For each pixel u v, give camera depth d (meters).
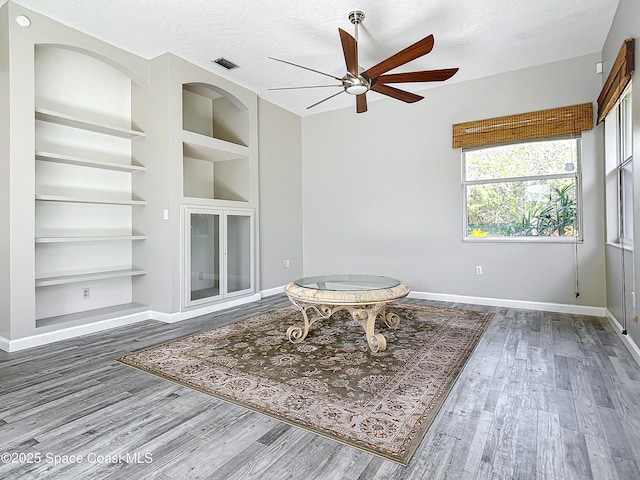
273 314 4.23
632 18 2.70
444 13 3.20
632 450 1.62
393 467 1.53
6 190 3.01
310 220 6.11
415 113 5.09
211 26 3.40
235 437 1.76
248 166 4.96
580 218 4.11
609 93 3.28
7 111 2.99
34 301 3.14
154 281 4.05
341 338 3.29
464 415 1.94
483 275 4.67
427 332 3.45
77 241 3.80
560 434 1.76
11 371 2.57
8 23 2.97
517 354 2.85
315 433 1.79
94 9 3.11
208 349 3.02
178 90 3.99
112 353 2.94
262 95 5.22
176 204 3.96
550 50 3.90
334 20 3.29
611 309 3.72
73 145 3.75
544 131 4.19
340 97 5.33
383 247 5.41
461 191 4.79
